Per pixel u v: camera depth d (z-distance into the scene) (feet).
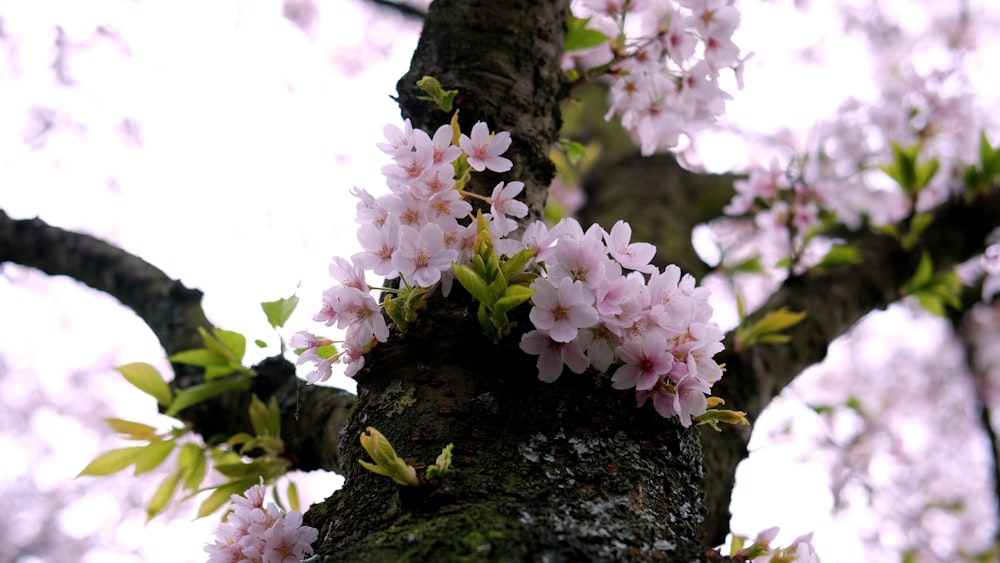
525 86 4.88
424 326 4.42
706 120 5.20
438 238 4.31
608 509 4.18
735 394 5.24
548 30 5.00
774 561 4.48
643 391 4.33
